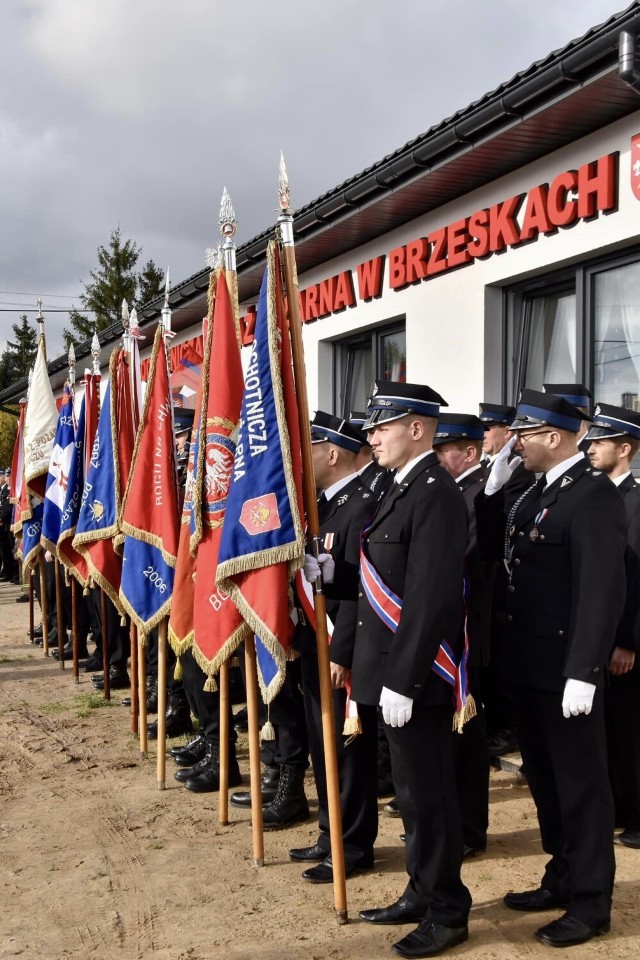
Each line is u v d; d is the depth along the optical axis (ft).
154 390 17.66
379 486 15.17
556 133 19.53
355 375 30.58
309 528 11.71
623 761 12.74
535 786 10.87
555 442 10.66
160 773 15.90
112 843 13.44
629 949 9.93
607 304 20.25
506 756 16.63
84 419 23.99
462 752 12.52
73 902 11.54
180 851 13.10
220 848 13.19
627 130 18.62
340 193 24.34
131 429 20.47
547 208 20.56
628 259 19.45
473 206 23.16
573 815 10.14
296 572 12.07
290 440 11.68
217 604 13.53
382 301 27.14
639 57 15.72
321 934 10.50
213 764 15.94
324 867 12.09
